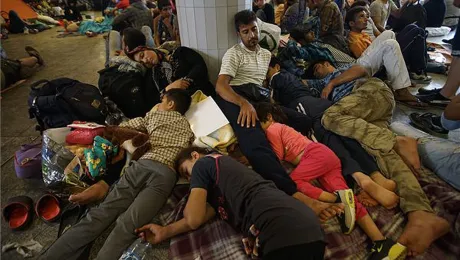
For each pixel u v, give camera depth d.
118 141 1.60
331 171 1.39
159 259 1.17
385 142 1.41
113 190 1.38
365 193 1.36
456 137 1.92
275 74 2.16
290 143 1.50
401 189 1.28
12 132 2.20
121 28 3.77
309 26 2.88
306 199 1.26
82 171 1.46
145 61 2.11
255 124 1.61
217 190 1.21
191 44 2.09
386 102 1.68
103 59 3.95
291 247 0.96
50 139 1.50
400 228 1.21
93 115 1.80
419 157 1.50
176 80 2.05
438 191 1.33
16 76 3.12
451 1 4.75
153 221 1.34
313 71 2.44
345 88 1.95
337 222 1.25
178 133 1.61
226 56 1.87
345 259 1.11
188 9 1.94
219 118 1.68
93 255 1.25
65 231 1.26
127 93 2.01
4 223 1.40
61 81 1.90
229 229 1.25
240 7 1.95
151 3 5.57
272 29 2.34
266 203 1.06
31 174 1.60
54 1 7.89
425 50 2.87
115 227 1.24
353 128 1.49
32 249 1.27
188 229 1.21
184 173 1.44
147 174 1.42
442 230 1.11
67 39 5.32
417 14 3.64
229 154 1.66
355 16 2.85
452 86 2.25
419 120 2.08
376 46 2.36
